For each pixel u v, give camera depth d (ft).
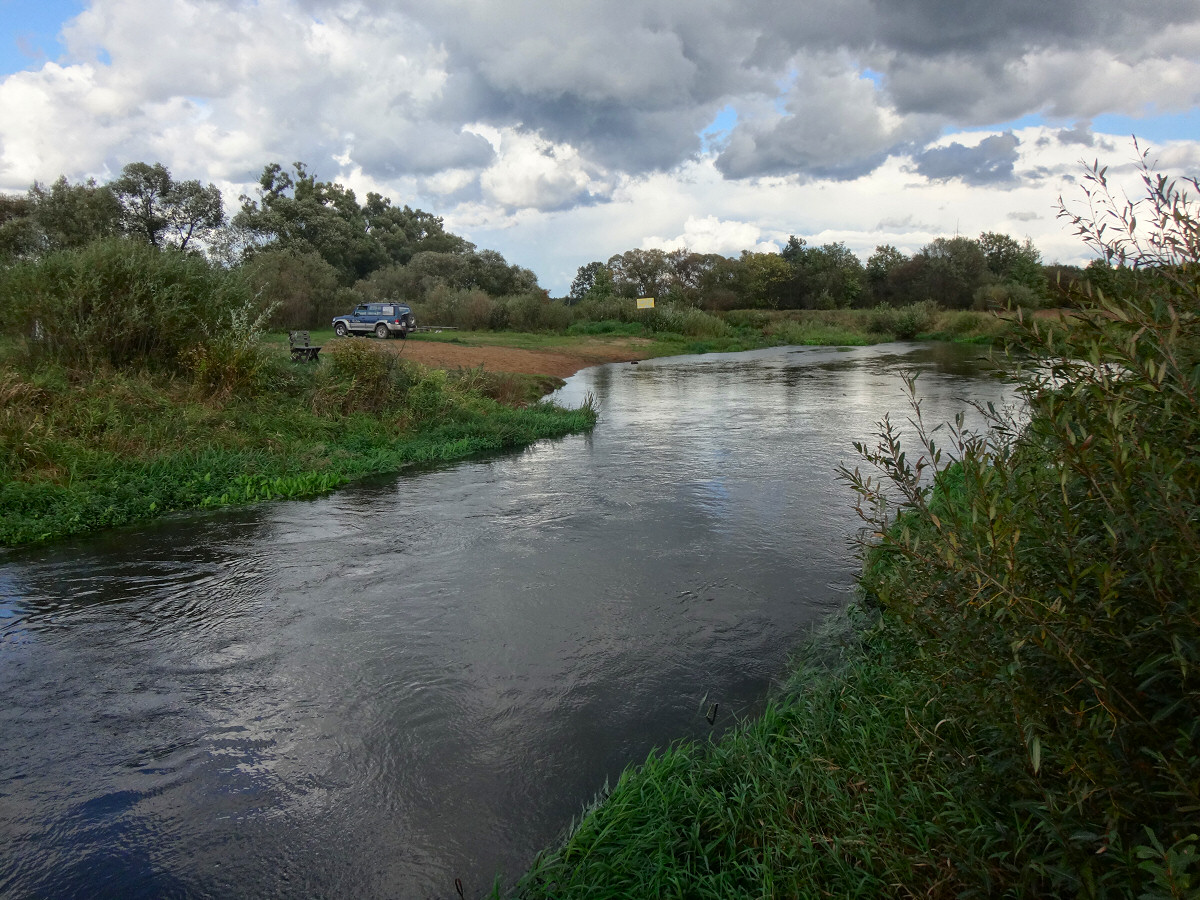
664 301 204.64
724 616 17.83
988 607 7.63
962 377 76.95
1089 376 7.63
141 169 145.69
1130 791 6.52
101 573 21.17
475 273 213.87
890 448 9.60
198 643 16.79
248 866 10.26
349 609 18.58
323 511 27.55
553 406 51.03
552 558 22.13
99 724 13.62
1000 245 233.96
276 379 41.81
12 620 18.06
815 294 238.48
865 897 8.53
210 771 12.28
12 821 11.12
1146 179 8.32
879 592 9.81
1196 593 6.13
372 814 11.23
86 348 36.86
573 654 16.06
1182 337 7.36
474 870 10.15
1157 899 5.26
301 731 13.35
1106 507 7.10
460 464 36.09
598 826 10.41
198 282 41.88
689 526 25.12
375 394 43.16
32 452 28.68
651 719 13.53
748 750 11.80
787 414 51.88
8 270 38.11
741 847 10.02
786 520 25.62
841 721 12.12
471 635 17.04
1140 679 6.75
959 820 8.56
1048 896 7.16
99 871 10.18
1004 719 7.35
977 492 7.84
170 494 28.50
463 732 13.24
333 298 124.16
